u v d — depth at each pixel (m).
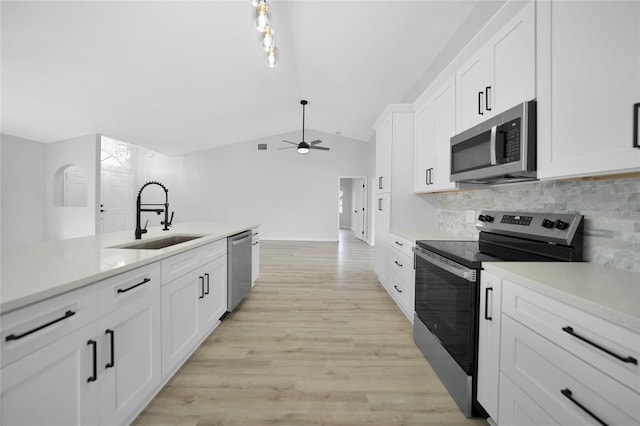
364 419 1.42
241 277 2.86
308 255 5.93
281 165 8.31
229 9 2.72
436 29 2.72
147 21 2.70
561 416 0.91
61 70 3.22
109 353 1.14
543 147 1.25
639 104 0.85
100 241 1.91
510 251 1.68
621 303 0.79
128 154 7.16
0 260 1.29
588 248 1.36
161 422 1.37
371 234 7.52
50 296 0.87
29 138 5.17
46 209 5.52
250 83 4.54
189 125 5.91
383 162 3.54
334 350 2.09
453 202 2.80
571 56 1.10
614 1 0.93
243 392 1.61
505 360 1.20
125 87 3.85
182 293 1.77
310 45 3.53
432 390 1.65
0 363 0.75
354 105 5.52
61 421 0.93
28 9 2.35
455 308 1.54
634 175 1.11
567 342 0.90
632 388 0.71
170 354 1.63
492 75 1.62
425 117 2.74
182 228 2.86
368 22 2.81
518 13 1.40
